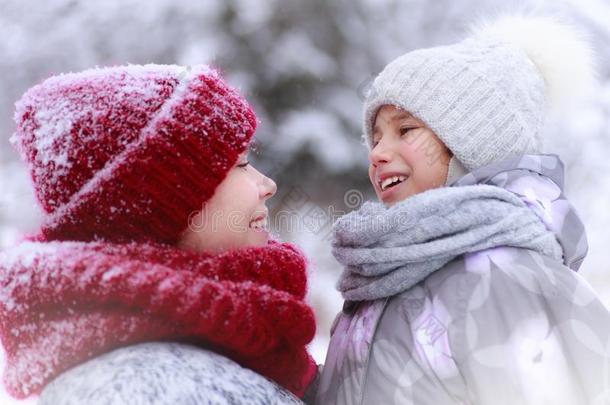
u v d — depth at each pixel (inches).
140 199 40.7
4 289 38.3
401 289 44.4
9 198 142.3
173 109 41.7
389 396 42.1
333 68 146.5
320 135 136.9
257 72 145.2
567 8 157.4
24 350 37.6
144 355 36.6
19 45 161.2
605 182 163.0
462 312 41.5
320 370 53.8
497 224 42.9
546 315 40.8
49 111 41.8
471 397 40.5
